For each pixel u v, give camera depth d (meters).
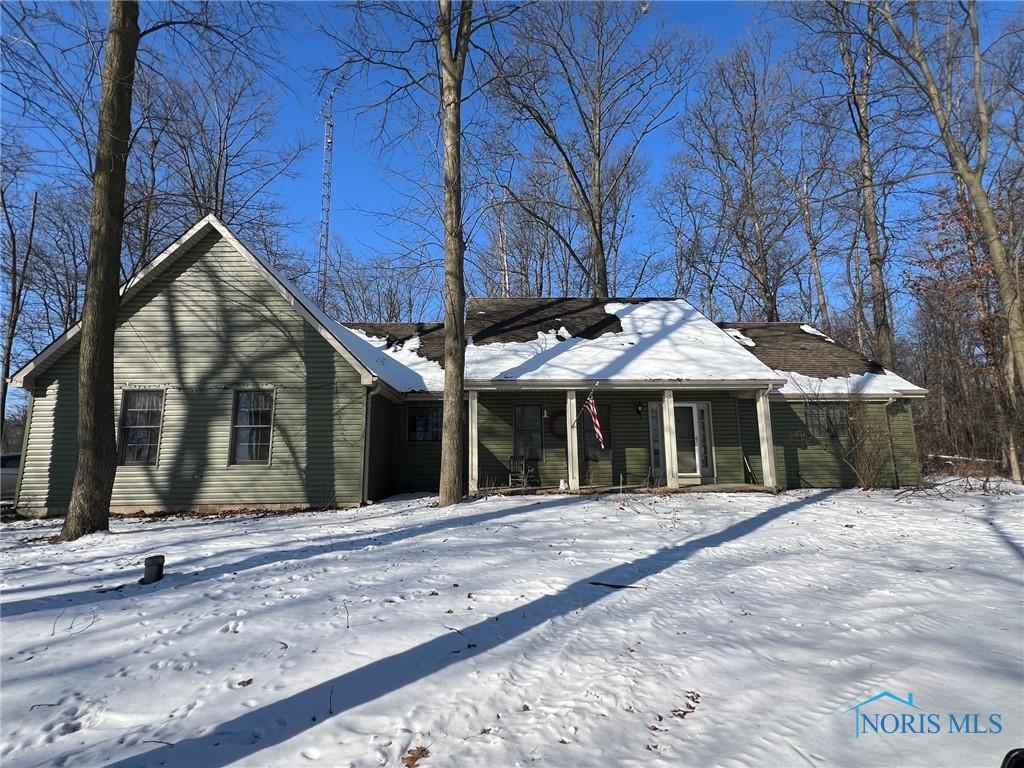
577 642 4.48
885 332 22.44
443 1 12.31
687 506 11.48
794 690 3.68
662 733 3.20
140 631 4.69
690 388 14.14
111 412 9.59
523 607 5.29
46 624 4.89
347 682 3.77
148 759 2.97
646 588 5.99
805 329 20.02
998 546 7.97
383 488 14.82
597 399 15.72
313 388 13.34
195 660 4.12
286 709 3.45
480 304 19.39
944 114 12.62
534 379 14.11
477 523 9.64
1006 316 12.59
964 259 19.05
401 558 7.08
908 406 16.12
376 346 17.94
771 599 5.70
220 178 23.19
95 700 3.60
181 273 13.55
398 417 16.22
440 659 4.13
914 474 15.62
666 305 18.92
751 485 14.02
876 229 22.59
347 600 5.42
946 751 2.97
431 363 16.78
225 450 12.98
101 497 9.31
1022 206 13.91
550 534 8.70
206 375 13.26
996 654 4.24
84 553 7.78
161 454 12.88
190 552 7.59
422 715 3.37
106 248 9.66
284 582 6.05
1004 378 17.89
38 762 2.96
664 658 4.20
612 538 8.41
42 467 12.59
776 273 28.88
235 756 2.98
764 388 14.23
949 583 6.13
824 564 7.05
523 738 3.13
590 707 3.48
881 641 4.53
